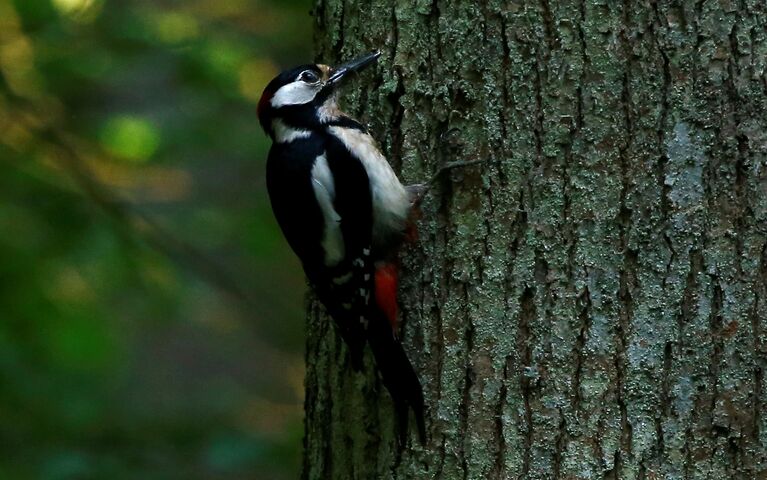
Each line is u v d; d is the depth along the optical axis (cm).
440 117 870
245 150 1636
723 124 808
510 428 827
